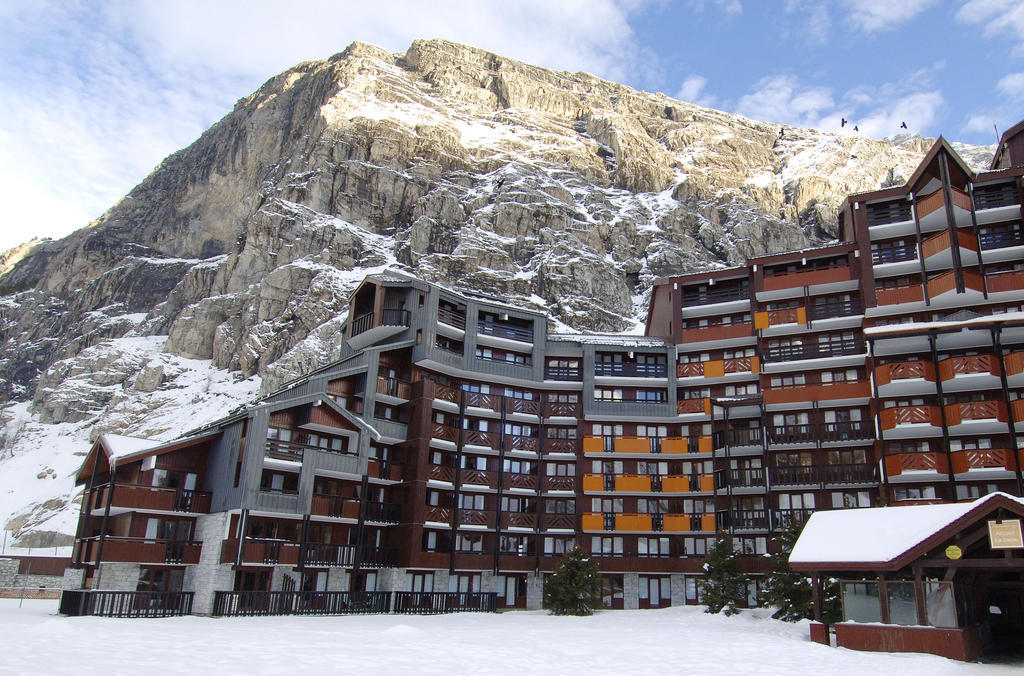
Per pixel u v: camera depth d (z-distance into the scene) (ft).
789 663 77.82
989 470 136.15
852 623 89.97
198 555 138.10
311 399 144.15
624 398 182.39
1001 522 81.87
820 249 171.22
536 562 165.99
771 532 156.46
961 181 161.58
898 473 143.23
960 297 151.84
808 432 160.25
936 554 85.46
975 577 95.66
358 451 150.00
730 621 124.06
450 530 159.94
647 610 157.38
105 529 128.36
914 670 73.00
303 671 62.08
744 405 171.12
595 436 175.73
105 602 113.09
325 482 150.82
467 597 149.79
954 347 154.40
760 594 128.47
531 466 177.99
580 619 133.90
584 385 179.11
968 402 140.87
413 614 137.69
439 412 169.17
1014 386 145.48
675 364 180.55
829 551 93.09
